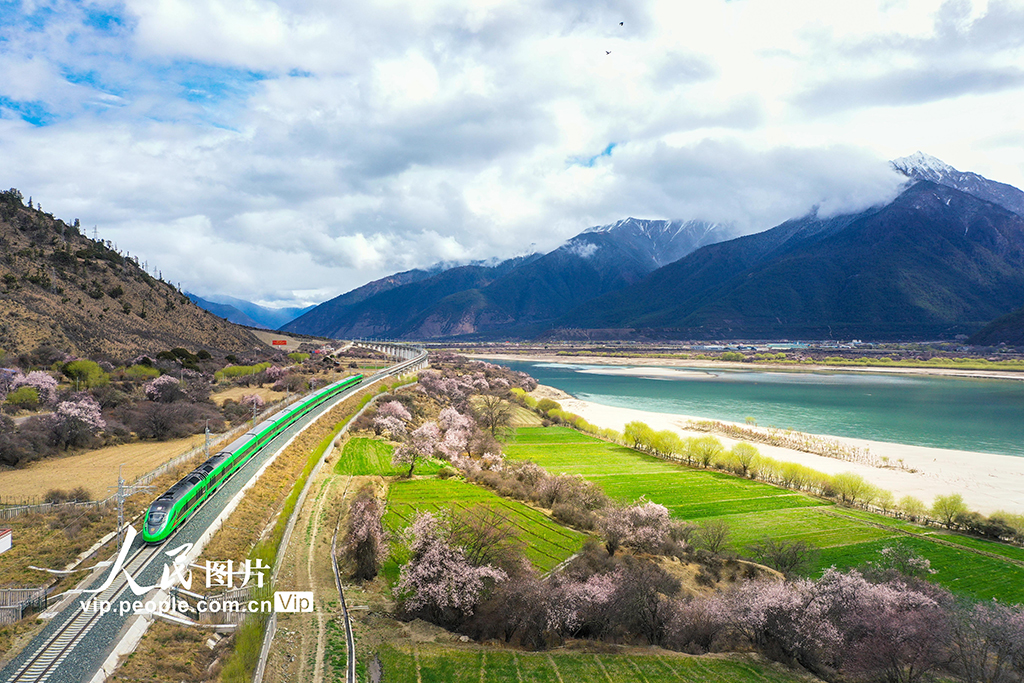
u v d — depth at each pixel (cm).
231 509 6194
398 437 11288
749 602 5178
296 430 10369
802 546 6969
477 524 6041
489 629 4788
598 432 15000
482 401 16925
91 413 8888
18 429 8044
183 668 3416
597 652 4578
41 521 5344
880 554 7419
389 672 3881
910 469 12194
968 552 7631
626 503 8556
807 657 4812
